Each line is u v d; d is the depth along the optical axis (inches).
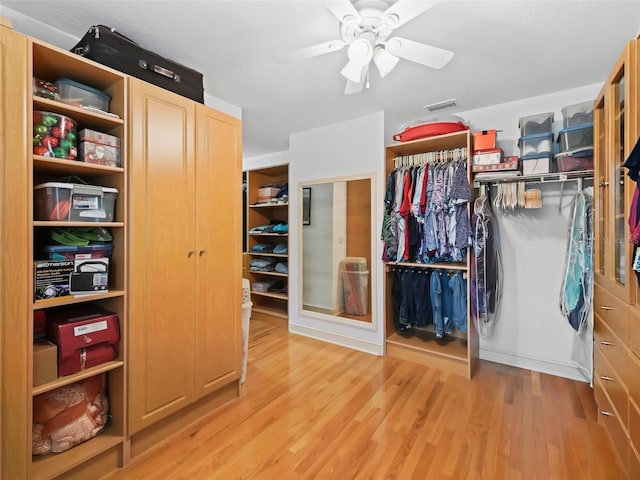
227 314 83.4
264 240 179.5
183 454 65.3
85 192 58.2
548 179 93.4
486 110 111.9
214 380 79.8
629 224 53.1
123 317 62.7
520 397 87.0
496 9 61.7
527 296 105.5
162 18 65.7
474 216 100.3
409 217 109.7
